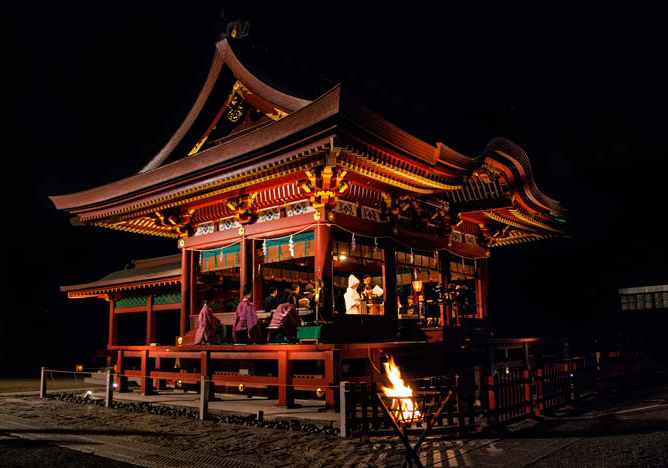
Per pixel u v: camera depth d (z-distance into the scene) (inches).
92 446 319.6
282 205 573.0
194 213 663.8
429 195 667.4
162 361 765.9
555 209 773.3
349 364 509.0
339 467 259.1
